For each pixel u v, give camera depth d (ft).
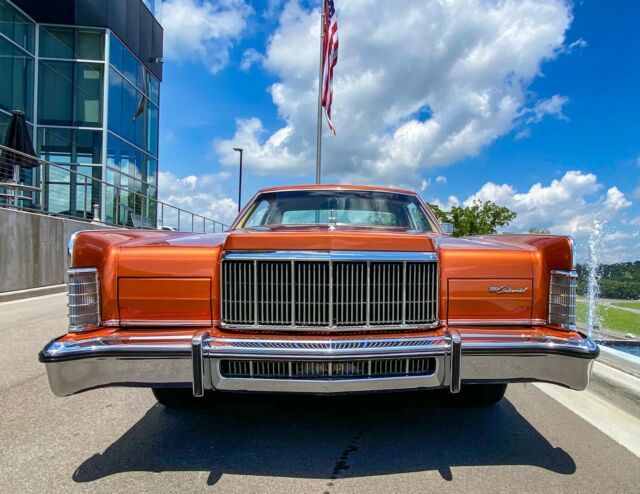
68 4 57.00
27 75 55.42
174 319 8.82
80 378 8.09
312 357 8.16
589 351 8.25
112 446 9.80
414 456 9.34
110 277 8.78
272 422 11.08
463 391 11.82
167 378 8.29
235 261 8.79
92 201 53.88
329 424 10.94
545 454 9.44
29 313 27.53
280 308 8.76
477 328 9.00
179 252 8.90
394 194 15.19
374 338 8.55
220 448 9.69
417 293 8.91
